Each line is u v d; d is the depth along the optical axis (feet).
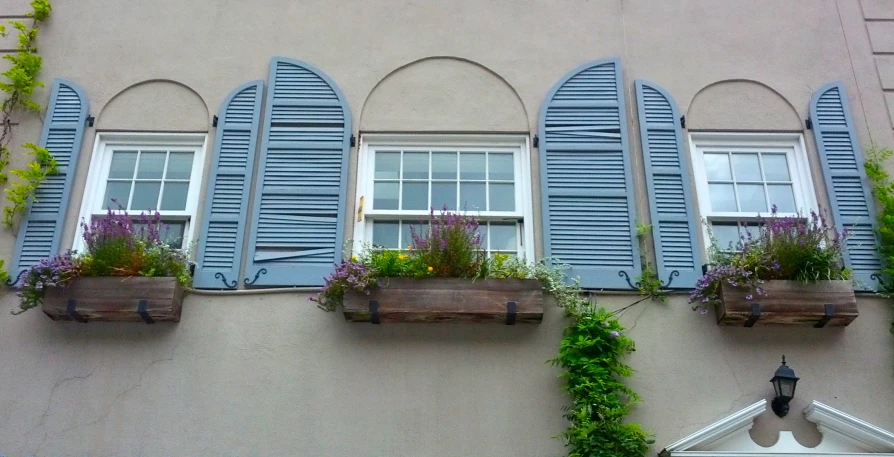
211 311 22.38
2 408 21.21
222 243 23.22
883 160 24.66
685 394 21.43
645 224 23.62
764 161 25.08
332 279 21.58
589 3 26.89
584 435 20.03
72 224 23.76
